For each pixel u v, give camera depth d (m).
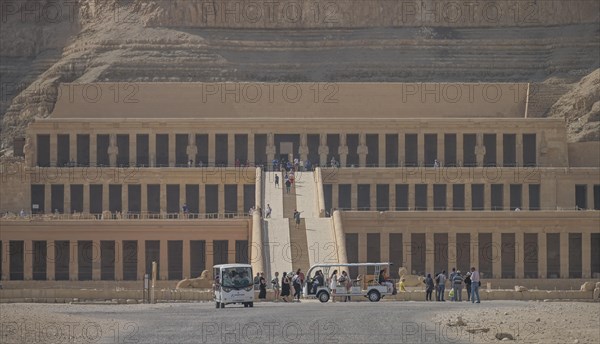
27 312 170.50
